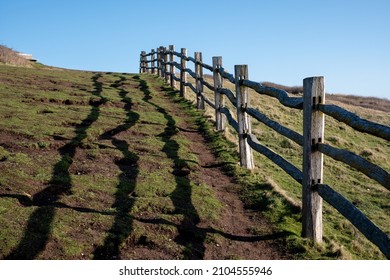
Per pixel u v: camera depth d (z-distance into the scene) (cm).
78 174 552
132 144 707
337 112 373
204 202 505
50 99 985
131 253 376
